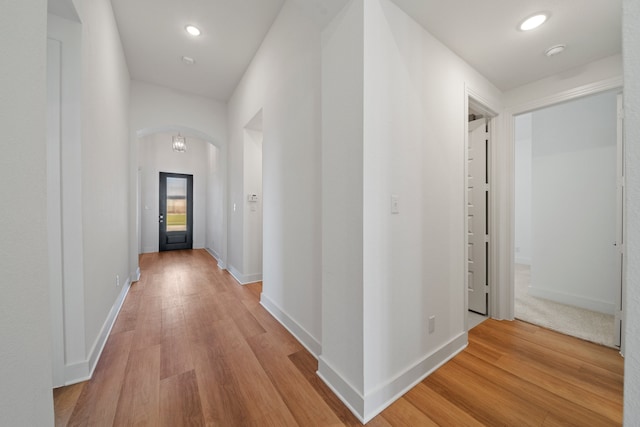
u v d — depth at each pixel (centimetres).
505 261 254
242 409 134
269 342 204
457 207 197
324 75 158
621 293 200
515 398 144
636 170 43
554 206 304
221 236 484
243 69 353
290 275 226
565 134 296
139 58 328
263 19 261
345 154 142
